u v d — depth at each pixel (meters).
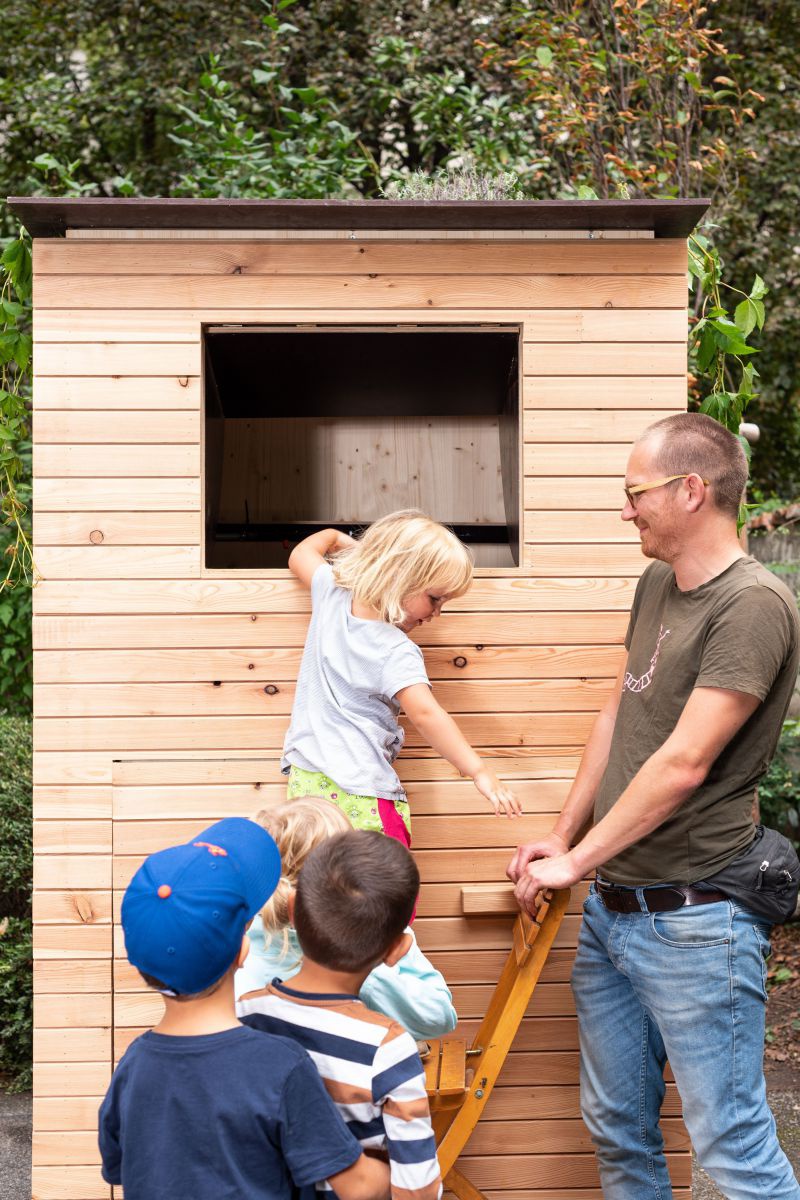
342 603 2.40
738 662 2.06
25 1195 3.21
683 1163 2.62
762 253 8.52
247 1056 1.52
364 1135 1.60
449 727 2.25
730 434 2.23
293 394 3.38
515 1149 2.63
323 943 1.63
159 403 2.62
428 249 2.64
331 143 5.74
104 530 2.62
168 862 1.60
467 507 3.52
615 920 2.29
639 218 2.58
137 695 2.62
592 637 2.67
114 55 9.08
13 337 3.06
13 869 4.17
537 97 6.14
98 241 2.61
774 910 2.15
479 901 2.59
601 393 2.67
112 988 2.60
